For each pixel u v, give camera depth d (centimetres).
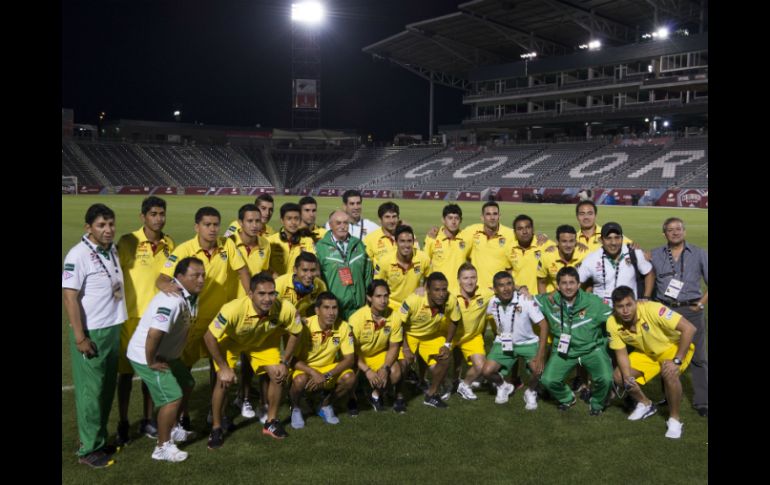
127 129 7081
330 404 554
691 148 4600
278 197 5916
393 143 8100
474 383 650
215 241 579
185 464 457
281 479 433
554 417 558
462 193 5422
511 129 6644
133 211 3209
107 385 466
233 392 622
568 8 4953
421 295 586
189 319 489
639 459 467
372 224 762
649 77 4903
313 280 588
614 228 607
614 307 541
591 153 5241
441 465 455
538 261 697
